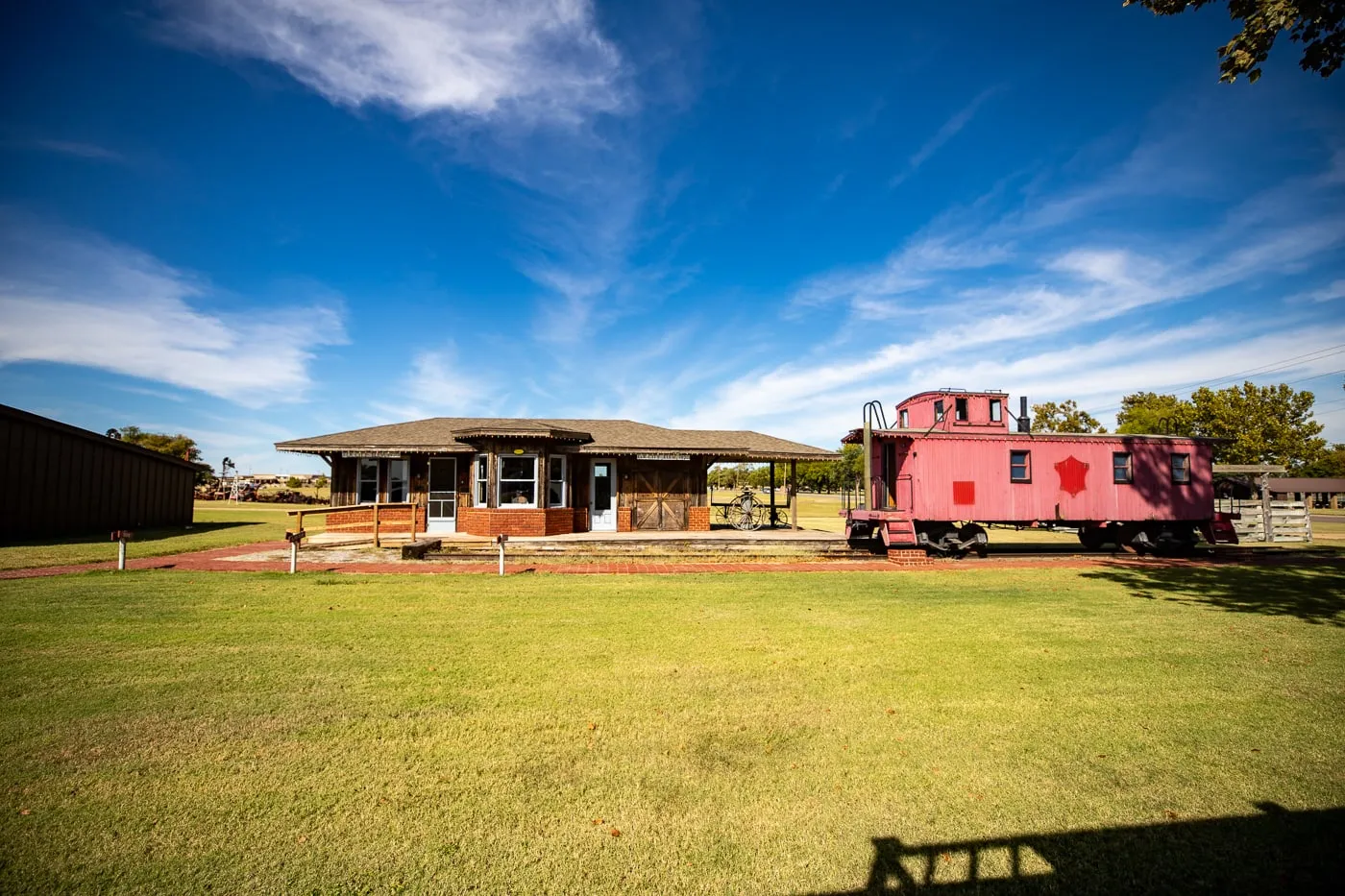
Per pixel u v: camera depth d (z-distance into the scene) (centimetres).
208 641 666
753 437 2208
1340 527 3028
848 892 285
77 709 476
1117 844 325
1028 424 1814
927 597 977
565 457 1816
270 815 338
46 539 1706
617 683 554
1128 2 821
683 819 342
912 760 414
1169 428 4300
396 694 518
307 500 4781
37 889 275
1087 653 660
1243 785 388
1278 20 699
